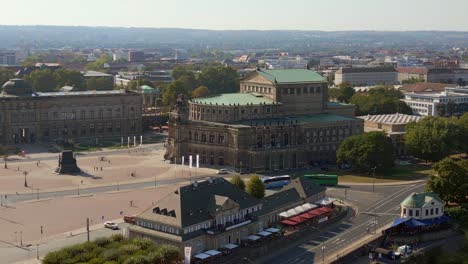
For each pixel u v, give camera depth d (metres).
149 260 194.75
